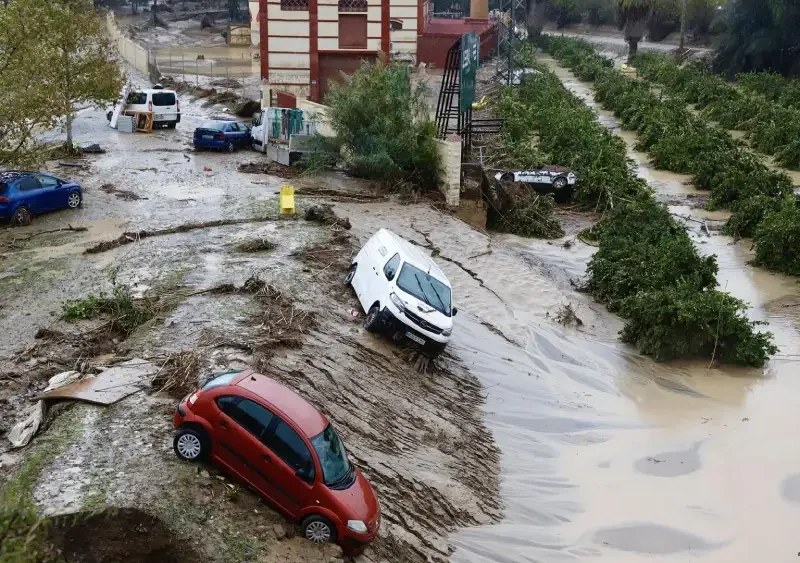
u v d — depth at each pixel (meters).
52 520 9.37
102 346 15.25
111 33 72.38
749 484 15.06
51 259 19.89
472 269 23.84
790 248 27.08
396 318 16.97
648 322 20.53
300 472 10.60
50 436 11.59
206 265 19.78
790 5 65.44
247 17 98.50
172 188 27.61
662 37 101.38
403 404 15.61
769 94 60.12
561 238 30.03
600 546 13.18
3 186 22.47
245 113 45.06
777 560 12.99
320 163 30.48
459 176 28.28
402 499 12.83
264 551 9.98
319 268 20.17
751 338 20.31
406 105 29.88
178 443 11.00
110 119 40.41
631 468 15.55
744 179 34.31
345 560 10.59
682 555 13.05
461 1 116.38
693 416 17.66
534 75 63.19
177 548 9.84
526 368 19.05
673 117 47.94
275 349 15.18
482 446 15.63
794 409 18.06
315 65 46.97
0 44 24.53
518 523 13.56
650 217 28.53
